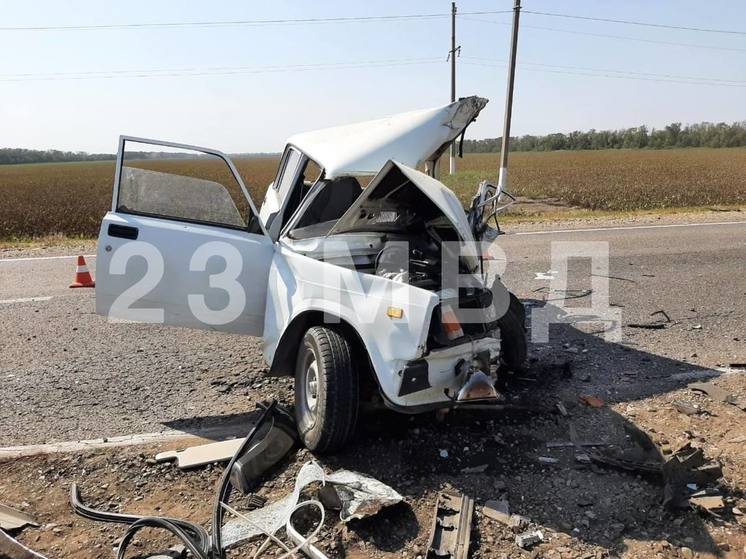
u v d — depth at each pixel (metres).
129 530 2.95
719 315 6.65
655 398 4.53
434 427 4.04
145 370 5.12
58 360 5.35
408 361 3.41
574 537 2.99
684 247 10.48
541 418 4.19
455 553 2.84
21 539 2.95
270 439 3.74
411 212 4.39
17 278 8.57
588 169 44.91
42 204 25.48
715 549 2.90
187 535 2.94
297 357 3.96
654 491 3.35
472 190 25.67
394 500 3.13
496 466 3.60
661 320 6.48
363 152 4.37
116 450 3.78
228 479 3.41
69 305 7.11
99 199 28.92
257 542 2.96
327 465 3.59
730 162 53.62
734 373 5.01
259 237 4.41
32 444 3.85
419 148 4.61
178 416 4.29
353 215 4.09
